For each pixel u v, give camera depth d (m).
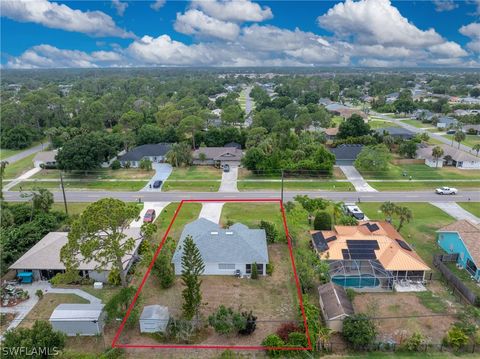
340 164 82.44
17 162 87.38
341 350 29.06
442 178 73.62
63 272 38.44
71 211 57.56
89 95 194.25
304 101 186.38
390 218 51.66
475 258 38.69
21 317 32.97
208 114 123.88
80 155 73.81
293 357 27.91
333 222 50.34
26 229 43.34
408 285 37.56
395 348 29.02
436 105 159.12
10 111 114.62
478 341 28.83
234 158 83.06
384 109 167.88
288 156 77.75
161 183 70.50
